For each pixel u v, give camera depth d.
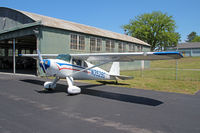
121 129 3.42
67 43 14.02
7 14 15.23
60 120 3.84
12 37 14.48
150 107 5.14
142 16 48.03
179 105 5.45
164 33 45.19
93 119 3.97
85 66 7.83
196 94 7.34
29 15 13.39
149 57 6.21
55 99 5.88
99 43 17.44
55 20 15.59
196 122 3.93
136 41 24.30
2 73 14.73
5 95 6.23
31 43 20.58
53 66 6.56
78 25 17.67
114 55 6.34
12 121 3.69
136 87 8.96
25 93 6.71
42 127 3.41
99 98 6.22
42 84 9.14
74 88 6.67
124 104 5.43
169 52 4.99
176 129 3.49
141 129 3.45
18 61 21.92
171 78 13.34
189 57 41.53
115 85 9.55
